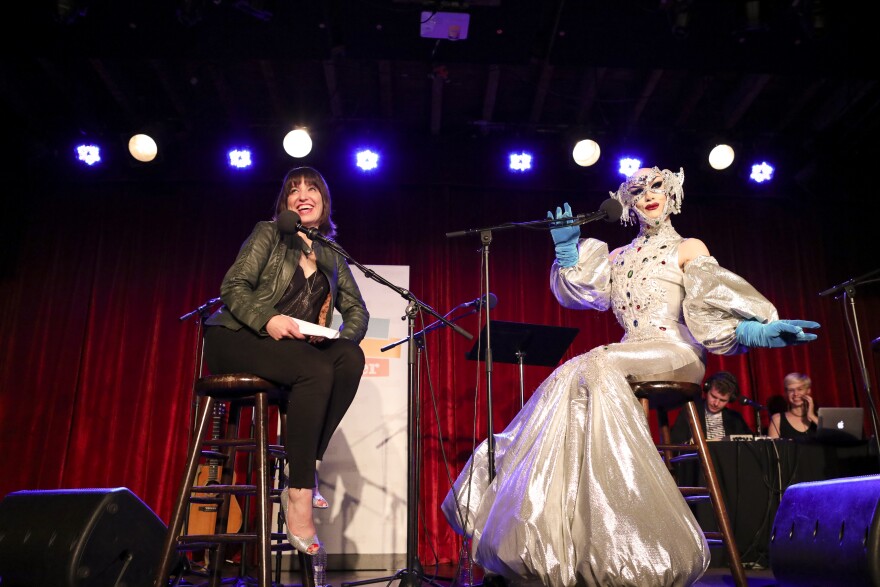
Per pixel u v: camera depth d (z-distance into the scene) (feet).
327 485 18.30
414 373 10.54
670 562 7.77
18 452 19.52
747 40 15.79
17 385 20.01
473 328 20.68
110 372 20.21
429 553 18.42
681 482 15.53
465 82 19.92
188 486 8.00
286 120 20.65
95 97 20.16
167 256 21.15
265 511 7.68
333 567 17.74
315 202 9.59
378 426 19.02
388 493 18.51
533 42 16.15
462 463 19.44
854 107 19.61
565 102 20.76
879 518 7.38
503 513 8.63
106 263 21.06
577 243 11.00
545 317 21.12
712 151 19.83
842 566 7.74
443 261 21.25
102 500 9.25
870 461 15.30
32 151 20.02
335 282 9.35
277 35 15.85
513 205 21.91
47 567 8.86
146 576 9.54
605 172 20.49
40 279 20.83
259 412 8.04
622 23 15.43
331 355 8.58
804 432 18.57
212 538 7.84
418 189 21.90
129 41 16.01
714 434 17.81
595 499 8.16
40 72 18.72
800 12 14.55
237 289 8.32
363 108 21.12
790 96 19.95
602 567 7.77
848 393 21.25
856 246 22.36
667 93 20.22
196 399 14.05
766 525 14.88
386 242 21.31
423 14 15.35
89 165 20.40
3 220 20.97
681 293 9.99
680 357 9.40
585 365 9.35
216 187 21.68
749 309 9.17
